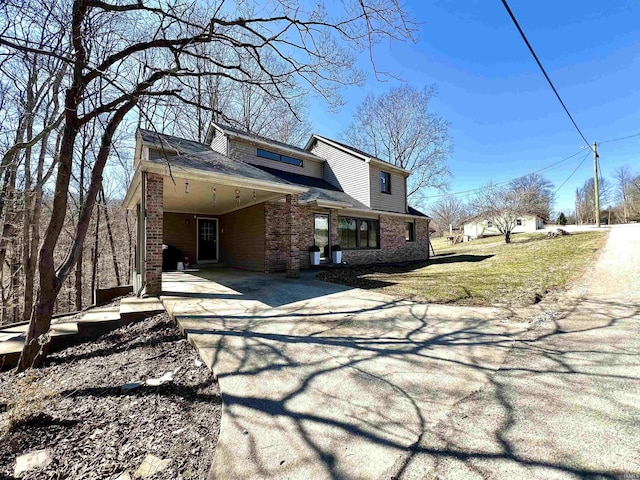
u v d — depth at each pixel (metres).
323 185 14.69
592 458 1.81
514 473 1.71
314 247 11.63
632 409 2.31
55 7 4.16
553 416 2.26
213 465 1.85
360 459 1.88
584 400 2.46
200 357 3.62
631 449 1.87
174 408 2.63
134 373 3.41
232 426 2.24
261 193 9.12
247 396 2.66
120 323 5.08
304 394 2.68
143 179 6.55
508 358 3.38
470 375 3.00
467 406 2.45
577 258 9.96
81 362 3.98
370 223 14.70
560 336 3.98
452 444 1.99
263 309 5.55
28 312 10.19
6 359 4.12
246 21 4.40
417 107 23.38
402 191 16.67
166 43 4.30
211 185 7.98
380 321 4.89
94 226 15.32
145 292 6.41
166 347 4.14
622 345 3.57
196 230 12.98
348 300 6.35
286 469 1.81
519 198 18.31
